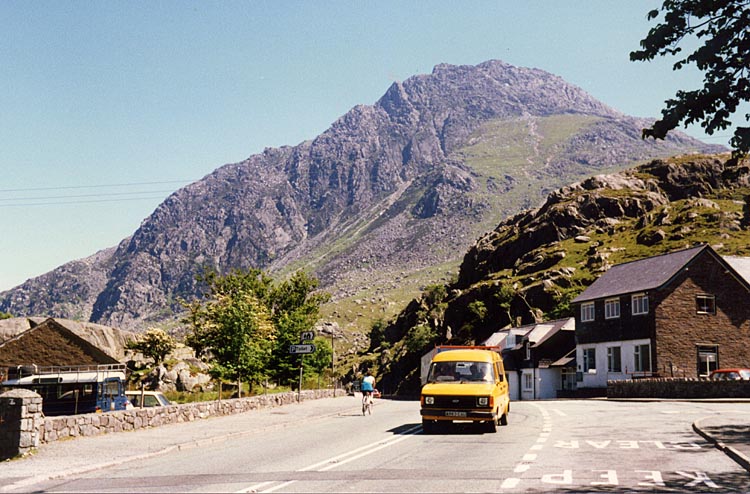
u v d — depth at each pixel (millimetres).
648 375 53250
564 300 114312
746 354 53938
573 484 11773
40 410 17469
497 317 123875
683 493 10914
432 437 20734
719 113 15359
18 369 31703
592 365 61156
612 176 185250
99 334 54906
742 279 54500
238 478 13164
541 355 74812
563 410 33625
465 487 11523
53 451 18031
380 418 31266
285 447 19297
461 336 127188
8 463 15844
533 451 16688
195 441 20375
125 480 13461
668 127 15555
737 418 24438
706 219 141875
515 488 11391
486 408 21484
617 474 12891
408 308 194875
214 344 44281
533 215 182750
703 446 17297
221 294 56781
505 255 169000
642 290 54062
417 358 138125
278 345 57375
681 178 181625
